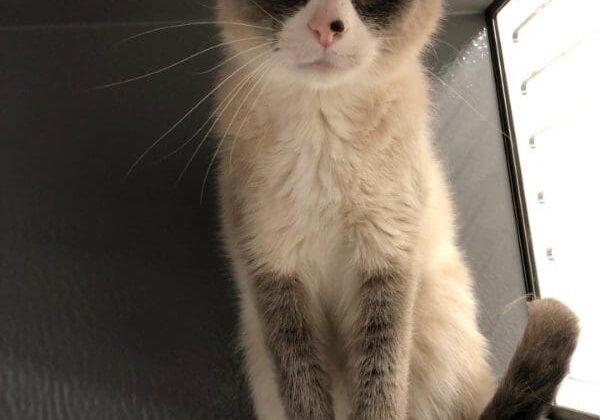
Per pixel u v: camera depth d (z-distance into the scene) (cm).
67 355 36
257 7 28
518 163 41
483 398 33
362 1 26
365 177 28
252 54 29
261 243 29
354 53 26
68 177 39
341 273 31
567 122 37
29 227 38
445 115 42
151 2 42
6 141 39
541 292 39
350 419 29
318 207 28
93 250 38
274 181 29
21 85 40
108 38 41
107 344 36
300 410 29
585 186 36
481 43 44
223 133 31
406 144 29
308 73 26
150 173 39
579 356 35
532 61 40
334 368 32
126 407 35
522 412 29
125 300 37
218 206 37
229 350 37
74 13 41
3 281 36
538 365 29
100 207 38
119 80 41
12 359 35
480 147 42
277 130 29
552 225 39
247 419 36
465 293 35
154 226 38
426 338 32
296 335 29
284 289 30
